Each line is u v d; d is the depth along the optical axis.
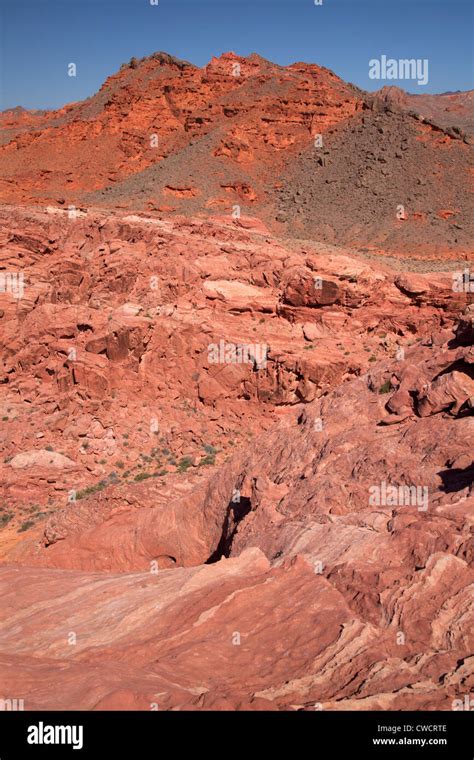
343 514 17.64
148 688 10.09
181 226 58.00
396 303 45.31
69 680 10.78
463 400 19.62
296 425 25.34
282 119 132.38
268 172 125.62
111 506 28.98
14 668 11.66
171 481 31.00
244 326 44.31
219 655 11.32
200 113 136.38
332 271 44.75
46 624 15.52
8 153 137.00
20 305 46.84
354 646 10.85
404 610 11.46
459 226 108.00
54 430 40.19
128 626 13.82
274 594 13.03
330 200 116.19
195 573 15.51
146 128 139.12
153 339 42.69
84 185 128.75
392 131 127.25
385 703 9.36
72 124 140.38
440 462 17.80
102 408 41.09
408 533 13.80
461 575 11.90
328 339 43.53
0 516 35.44
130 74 161.50
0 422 40.62
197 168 121.44
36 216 65.25
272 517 19.16
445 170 120.06
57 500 36.62
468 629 10.71
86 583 19.16
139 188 118.25
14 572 21.58
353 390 24.86
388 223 107.94
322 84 140.25
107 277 50.25
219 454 38.81
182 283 48.31
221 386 41.69
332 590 12.63
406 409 21.70
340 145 128.12
